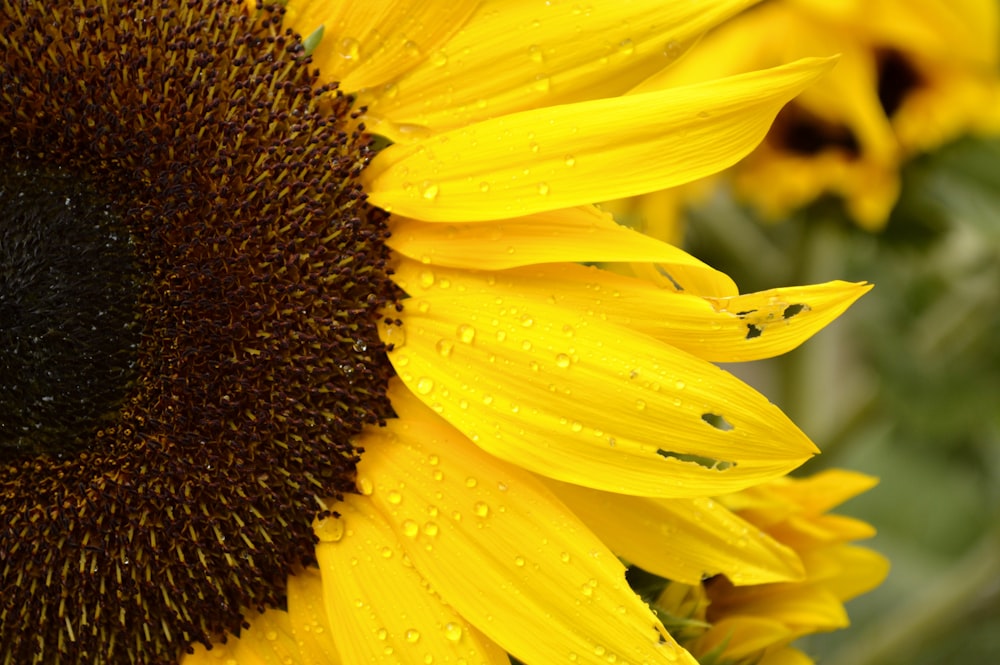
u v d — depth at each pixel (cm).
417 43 37
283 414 37
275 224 37
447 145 36
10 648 38
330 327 37
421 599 37
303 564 37
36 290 37
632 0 36
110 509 38
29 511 38
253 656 37
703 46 46
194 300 37
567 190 36
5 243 37
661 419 36
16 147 38
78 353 37
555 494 37
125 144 37
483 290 36
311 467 37
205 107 37
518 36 36
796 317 36
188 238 38
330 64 37
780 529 39
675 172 35
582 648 36
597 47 36
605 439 36
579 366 36
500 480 37
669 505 37
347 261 37
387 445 37
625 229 36
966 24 45
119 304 38
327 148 37
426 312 37
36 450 38
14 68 38
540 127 36
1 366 37
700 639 39
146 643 38
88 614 38
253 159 37
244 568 37
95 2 38
